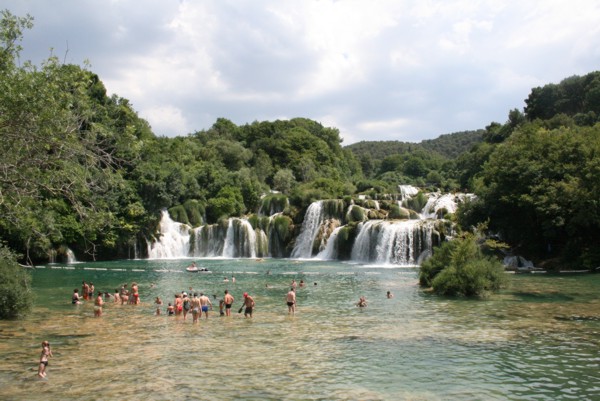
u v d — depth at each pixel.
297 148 131.62
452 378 15.60
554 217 50.22
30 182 16.69
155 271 53.31
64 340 21.20
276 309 29.28
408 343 20.14
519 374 15.97
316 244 71.50
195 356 18.28
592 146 52.00
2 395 14.04
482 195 56.25
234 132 151.00
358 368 16.69
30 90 15.35
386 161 197.75
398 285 39.94
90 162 17.52
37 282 44.19
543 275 44.56
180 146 110.56
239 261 66.50
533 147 56.38
